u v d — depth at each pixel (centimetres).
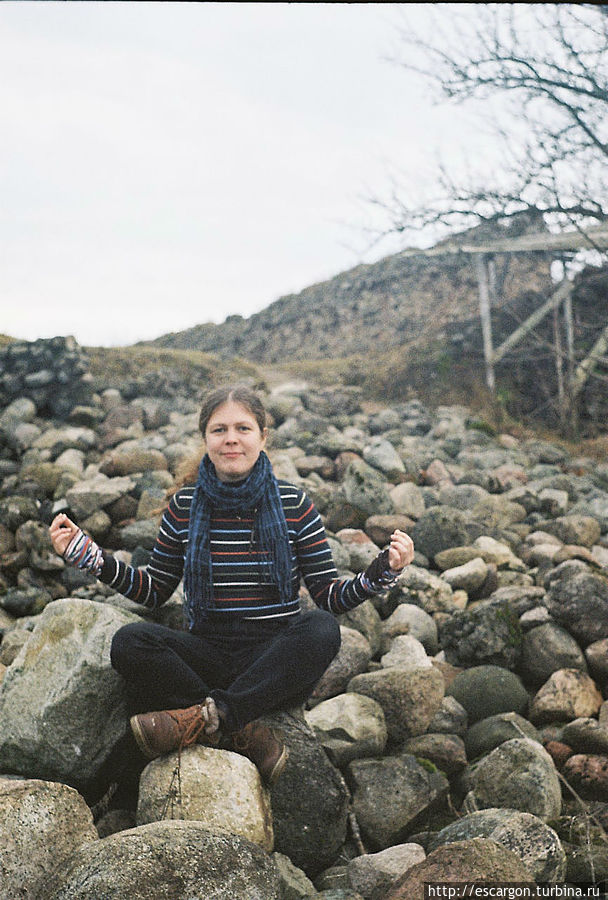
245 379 1427
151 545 522
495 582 486
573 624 380
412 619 415
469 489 709
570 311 1462
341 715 306
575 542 621
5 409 948
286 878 239
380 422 1125
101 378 1224
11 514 546
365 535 536
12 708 265
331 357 2267
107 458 698
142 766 271
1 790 216
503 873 202
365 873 245
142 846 196
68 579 482
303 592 371
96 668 260
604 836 260
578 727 319
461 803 293
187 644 261
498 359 1546
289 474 671
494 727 325
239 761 241
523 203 1051
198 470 280
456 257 1739
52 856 211
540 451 1076
